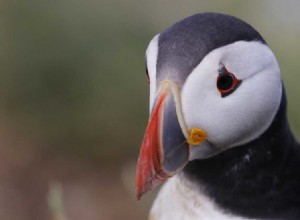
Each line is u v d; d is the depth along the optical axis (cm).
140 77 1355
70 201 1290
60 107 1410
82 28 1380
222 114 433
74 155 1395
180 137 434
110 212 1260
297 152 477
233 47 431
